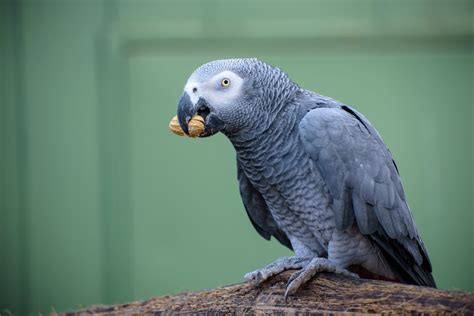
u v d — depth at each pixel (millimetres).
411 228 4258
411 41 7559
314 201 4141
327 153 3975
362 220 4039
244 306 3670
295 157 4078
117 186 7703
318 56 7625
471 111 7504
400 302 3408
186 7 7680
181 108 4062
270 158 4121
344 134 4031
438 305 3320
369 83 7582
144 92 7699
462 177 7488
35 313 7617
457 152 7496
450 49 7539
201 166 7730
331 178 3986
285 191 4199
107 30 7684
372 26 7570
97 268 7676
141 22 7676
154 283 7688
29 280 7660
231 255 7668
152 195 7715
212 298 3775
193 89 4066
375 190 4062
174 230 7711
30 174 7691
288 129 4090
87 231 7688
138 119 7707
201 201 7715
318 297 3621
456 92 7516
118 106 7688
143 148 7711
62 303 7645
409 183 7555
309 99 4285
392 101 7562
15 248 7664
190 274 7668
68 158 7703
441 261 7488
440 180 7516
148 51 7691
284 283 3777
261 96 4055
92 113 7688
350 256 4254
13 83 7680
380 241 4184
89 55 7688
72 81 7688
